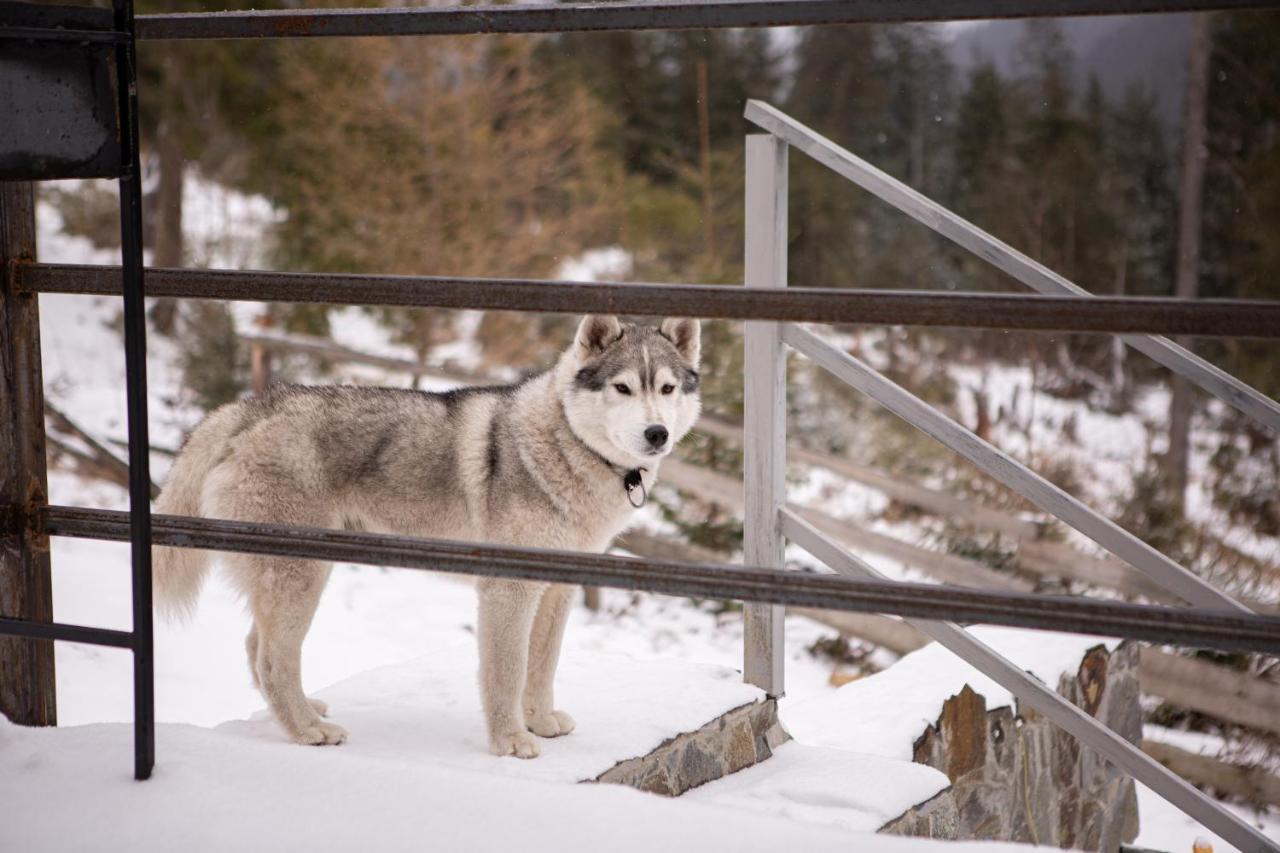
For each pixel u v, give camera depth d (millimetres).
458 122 15320
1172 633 1986
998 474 3926
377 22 2441
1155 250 25125
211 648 6961
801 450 11539
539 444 3855
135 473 2287
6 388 2646
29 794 2256
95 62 2230
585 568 2312
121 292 2562
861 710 4863
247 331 14422
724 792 3830
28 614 2730
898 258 25234
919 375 19406
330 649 7434
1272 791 7094
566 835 2057
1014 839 5273
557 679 4379
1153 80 25250
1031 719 5387
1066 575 9148
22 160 2123
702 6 2262
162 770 2336
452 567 2391
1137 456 15617
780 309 2184
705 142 19391
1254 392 3723
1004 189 26500
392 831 2080
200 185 20328
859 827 3426
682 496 10781
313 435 3928
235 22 2525
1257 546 11586
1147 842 6457
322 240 15281
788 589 2197
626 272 17938
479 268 15180
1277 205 18875
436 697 4156
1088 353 21109
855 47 28391
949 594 2109
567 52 23297
